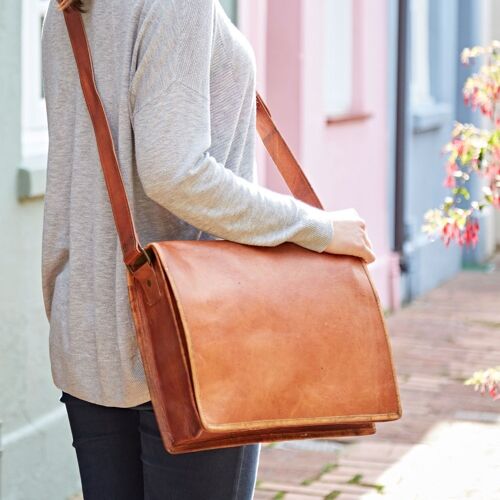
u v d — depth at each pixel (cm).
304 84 679
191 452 207
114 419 218
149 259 197
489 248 1216
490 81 334
